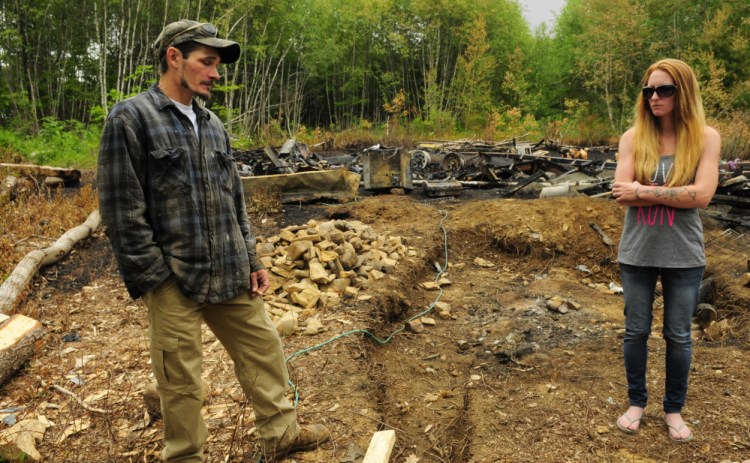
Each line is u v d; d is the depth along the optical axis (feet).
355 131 71.41
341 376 11.34
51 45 74.69
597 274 20.36
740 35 69.21
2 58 67.36
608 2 77.05
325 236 18.34
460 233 22.98
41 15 69.97
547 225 22.40
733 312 15.64
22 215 23.25
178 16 73.41
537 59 98.48
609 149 56.90
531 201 24.53
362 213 25.59
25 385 10.98
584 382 11.81
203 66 6.64
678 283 8.64
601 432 9.62
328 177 28.17
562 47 94.84
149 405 9.77
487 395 11.68
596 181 28.35
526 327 15.19
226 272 7.14
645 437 9.37
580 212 22.76
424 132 72.59
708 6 75.15
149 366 11.83
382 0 87.35
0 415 9.93
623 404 10.65
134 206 6.37
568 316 16.03
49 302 15.81
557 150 53.88
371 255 18.52
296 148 38.42
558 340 14.44
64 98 75.82
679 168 8.30
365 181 30.73
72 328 14.01
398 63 96.94
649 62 76.64
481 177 34.63
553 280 19.42
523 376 12.48
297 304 15.15
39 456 8.66
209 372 11.36
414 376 12.76
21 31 70.28
